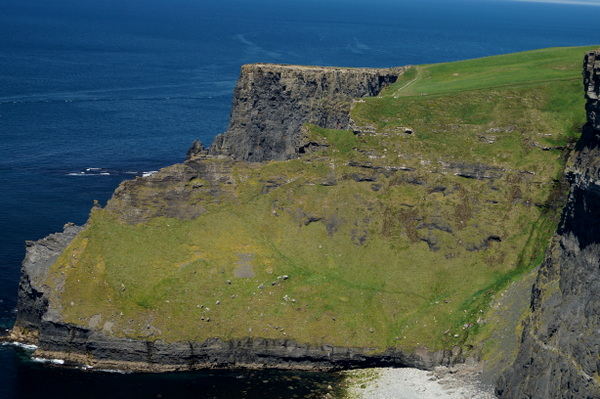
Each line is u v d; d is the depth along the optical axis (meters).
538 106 177.75
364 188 167.75
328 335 141.00
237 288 148.88
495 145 170.00
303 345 139.38
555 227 156.88
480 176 165.62
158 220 160.12
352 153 171.88
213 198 165.88
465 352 136.88
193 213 162.75
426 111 179.00
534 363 117.50
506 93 182.38
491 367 130.75
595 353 107.12
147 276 148.25
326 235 162.62
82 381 132.38
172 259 153.12
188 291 146.75
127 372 136.50
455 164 166.88
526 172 164.25
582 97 177.88
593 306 112.56
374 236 161.38
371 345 139.88
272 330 141.25
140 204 160.88
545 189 161.88
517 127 172.50
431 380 132.88
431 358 137.38
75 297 143.00
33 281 145.25
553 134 169.50
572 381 108.69
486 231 158.38
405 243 159.75
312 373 138.50
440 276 153.88
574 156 131.38
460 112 178.75
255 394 129.88
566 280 122.56
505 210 161.12
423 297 150.25
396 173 168.00
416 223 161.88
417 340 140.25
